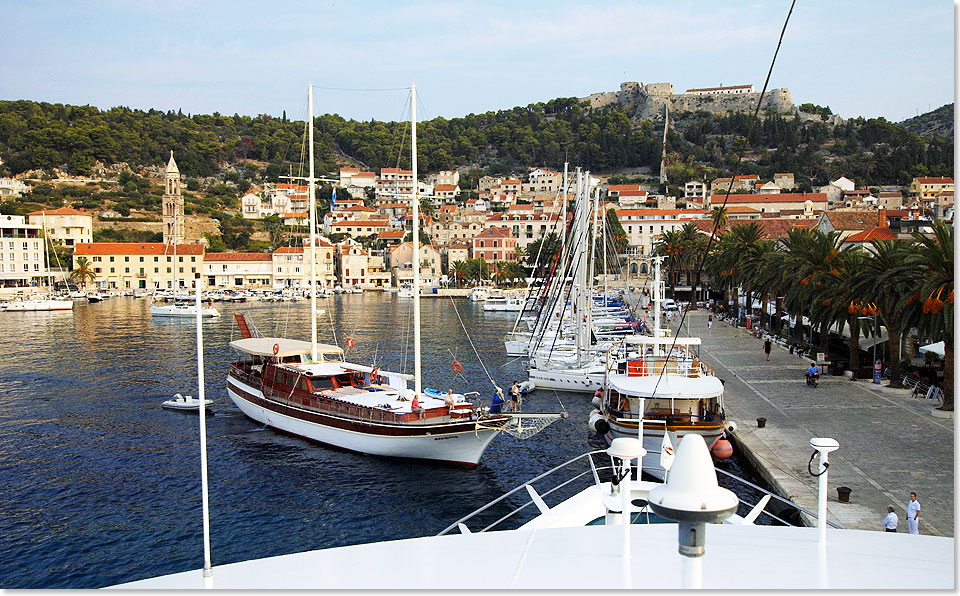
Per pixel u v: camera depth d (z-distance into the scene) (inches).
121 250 7677.2
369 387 1781.5
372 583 402.6
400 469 1498.5
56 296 6441.9
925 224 4626.0
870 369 2110.0
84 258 7406.5
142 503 1306.6
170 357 3041.3
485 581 392.5
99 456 1585.9
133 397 2194.9
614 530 499.8
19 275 6998.0
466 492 1369.3
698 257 5280.5
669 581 378.0
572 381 2289.6
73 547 1123.9
